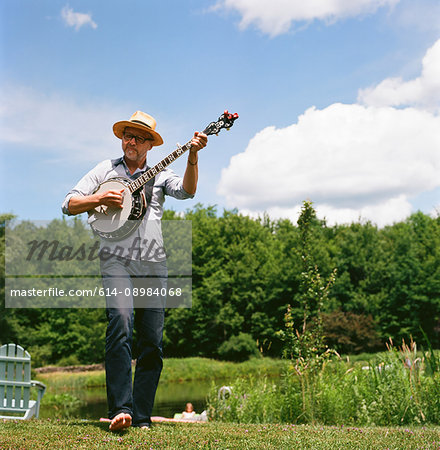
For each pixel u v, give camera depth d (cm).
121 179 376
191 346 4950
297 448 297
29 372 599
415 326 4581
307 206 791
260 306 5031
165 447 285
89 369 3775
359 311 4712
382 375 656
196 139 371
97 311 4175
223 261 5366
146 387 365
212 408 745
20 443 289
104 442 293
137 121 391
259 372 804
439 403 605
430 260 4775
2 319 3600
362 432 386
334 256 5125
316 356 686
